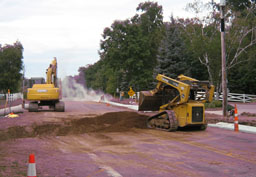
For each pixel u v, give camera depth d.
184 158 8.41
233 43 37.72
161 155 8.80
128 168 7.31
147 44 57.38
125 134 13.20
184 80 14.51
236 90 48.72
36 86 27.38
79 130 14.22
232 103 38.44
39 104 28.36
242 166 7.55
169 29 43.41
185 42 44.97
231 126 15.25
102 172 6.93
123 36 56.75
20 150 9.40
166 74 40.47
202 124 14.08
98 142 11.08
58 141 11.28
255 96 41.97
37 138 11.91
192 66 50.06
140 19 69.00
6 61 63.25
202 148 9.88
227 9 39.66
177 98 14.41
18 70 64.75
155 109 16.30
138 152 9.23
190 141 11.29
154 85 43.31
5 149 9.54
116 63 57.00
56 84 31.47
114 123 16.64
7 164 7.42
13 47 66.12
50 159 8.16
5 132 13.27
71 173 6.80
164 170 7.14
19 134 12.84
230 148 9.88
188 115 13.70
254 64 44.53
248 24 38.38
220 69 39.06
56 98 26.95
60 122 17.28
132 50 55.41
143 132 13.85
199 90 14.91
